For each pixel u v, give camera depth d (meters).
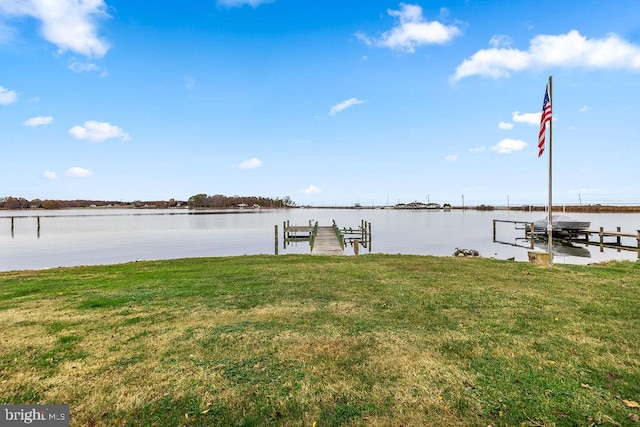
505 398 3.33
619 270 10.36
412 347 4.54
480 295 7.25
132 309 6.45
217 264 12.73
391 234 41.84
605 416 3.02
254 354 4.37
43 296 7.64
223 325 5.46
